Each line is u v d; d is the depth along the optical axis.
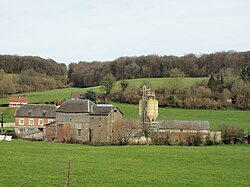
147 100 73.00
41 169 34.47
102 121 79.25
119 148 54.03
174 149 52.84
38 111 100.81
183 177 32.91
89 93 139.75
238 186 29.89
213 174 34.78
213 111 125.56
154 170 36.28
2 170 33.28
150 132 70.75
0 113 125.62
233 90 138.00
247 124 102.62
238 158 45.25
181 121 88.75
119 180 30.84
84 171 34.34
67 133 80.81
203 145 69.44
